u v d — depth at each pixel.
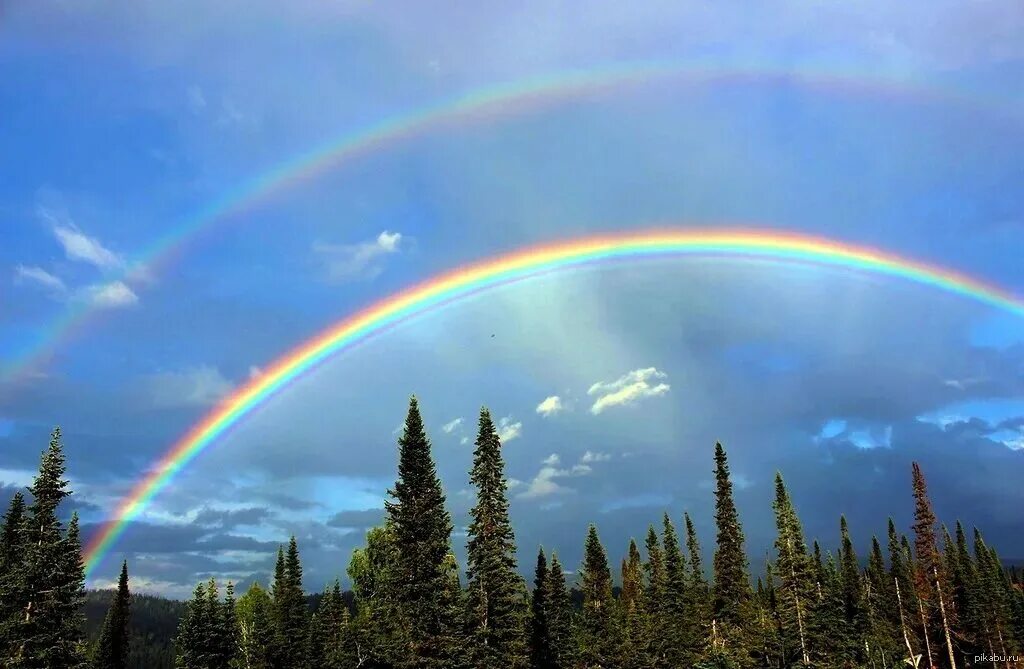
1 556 67.56
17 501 70.50
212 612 95.00
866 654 101.44
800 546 94.88
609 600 102.19
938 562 101.94
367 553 109.69
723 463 106.19
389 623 67.62
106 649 111.19
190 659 93.00
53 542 57.66
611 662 88.62
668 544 107.12
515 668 71.19
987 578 125.38
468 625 69.69
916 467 104.75
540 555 96.38
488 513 72.00
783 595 94.81
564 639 92.31
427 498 68.56
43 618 56.56
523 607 72.19
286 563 104.06
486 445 73.31
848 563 132.75
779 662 92.25
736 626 97.56
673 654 93.94
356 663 89.25
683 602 104.06
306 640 99.25
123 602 115.69
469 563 71.50
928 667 109.19
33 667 55.12
